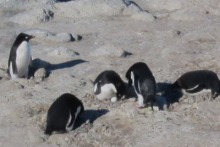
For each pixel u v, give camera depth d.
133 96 23.94
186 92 23.97
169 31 34.03
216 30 33.97
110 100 23.72
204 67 28.11
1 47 32.31
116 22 37.00
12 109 23.53
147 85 21.77
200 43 31.81
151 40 33.12
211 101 23.38
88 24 36.69
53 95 24.80
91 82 26.19
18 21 37.00
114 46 30.56
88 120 21.92
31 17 37.12
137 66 22.45
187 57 29.22
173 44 31.89
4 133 21.84
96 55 30.25
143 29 35.25
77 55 30.66
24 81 26.84
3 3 39.88
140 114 22.02
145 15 37.16
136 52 31.03
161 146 19.86
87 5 38.78
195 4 39.50
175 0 40.03
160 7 40.34
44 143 21.06
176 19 36.94
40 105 23.78
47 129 21.19
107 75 23.23
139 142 20.27
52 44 32.91
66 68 28.66
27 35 27.44
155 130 20.83
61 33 33.84
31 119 22.67
